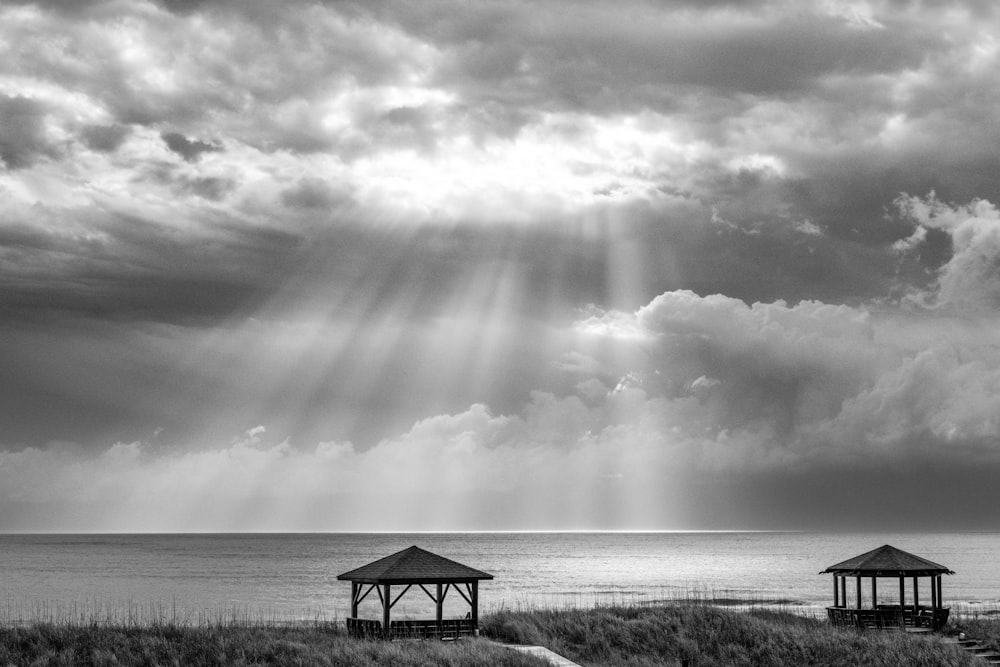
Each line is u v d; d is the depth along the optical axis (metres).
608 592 146.38
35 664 44.62
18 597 141.12
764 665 53.31
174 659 46.06
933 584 67.44
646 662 52.97
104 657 45.84
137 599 137.38
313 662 46.09
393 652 48.19
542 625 60.19
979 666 51.50
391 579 56.25
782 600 121.31
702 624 60.72
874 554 68.12
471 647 50.66
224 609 118.31
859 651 54.22
